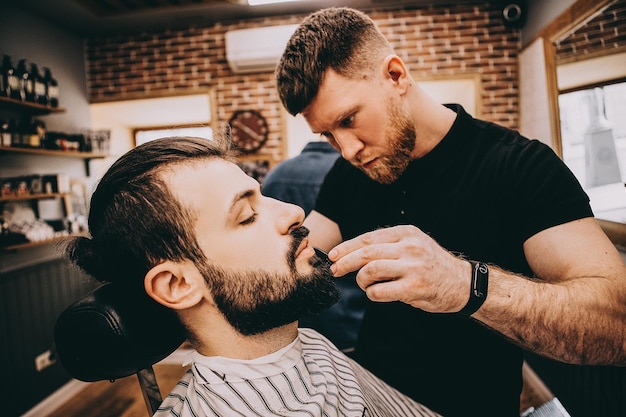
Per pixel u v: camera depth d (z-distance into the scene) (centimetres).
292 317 75
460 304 67
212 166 74
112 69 409
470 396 101
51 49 361
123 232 71
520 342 72
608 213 191
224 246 71
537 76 322
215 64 399
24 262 294
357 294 144
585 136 223
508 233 96
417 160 103
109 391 305
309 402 78
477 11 373
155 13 362
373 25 95
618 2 181
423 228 103
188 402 75
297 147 409
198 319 76
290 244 75
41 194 309
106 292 71
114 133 477
